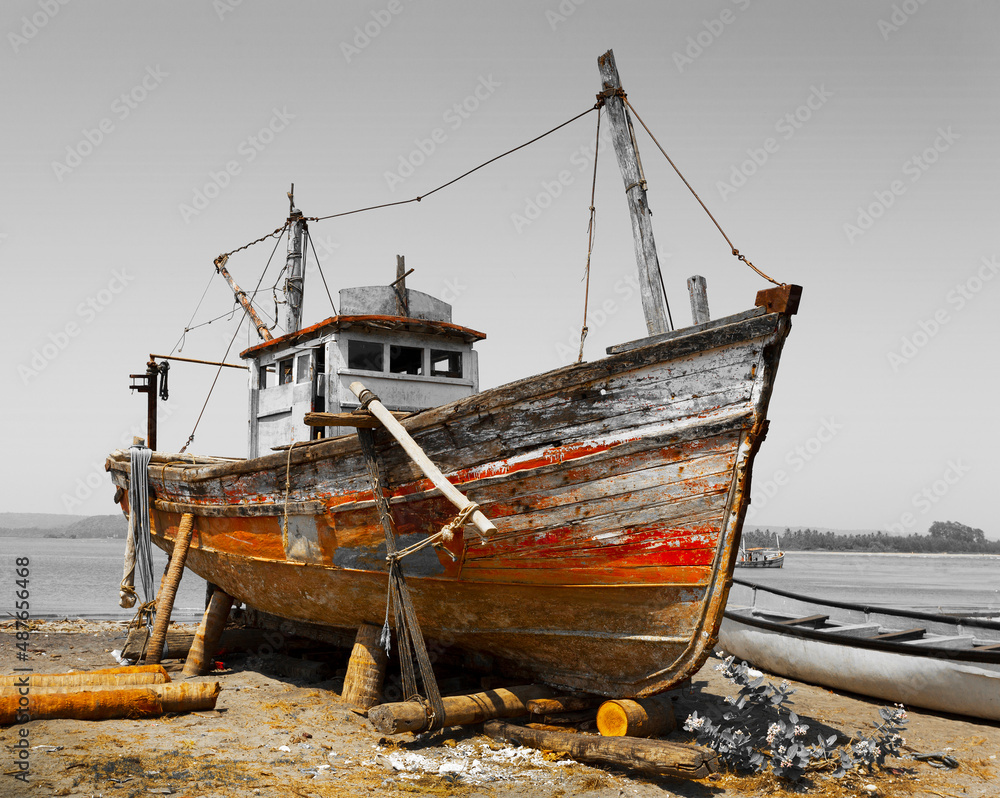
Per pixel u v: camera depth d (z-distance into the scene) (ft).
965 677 22.11
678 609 17.01
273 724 19.10
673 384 16.62
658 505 16.93
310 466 22.16
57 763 14.90
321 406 27.20
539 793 14.73
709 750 15.25
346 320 25.73
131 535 29.45
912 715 23.48
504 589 19.15
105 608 65.21
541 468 17.81
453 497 17.12
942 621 31.96
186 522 27.96
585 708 19.42
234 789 14.10
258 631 30.12
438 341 28.37
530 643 19.76
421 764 16.33
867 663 24.94
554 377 17.43
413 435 19.54
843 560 426.51
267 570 24.81
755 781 16.02
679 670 17.34
